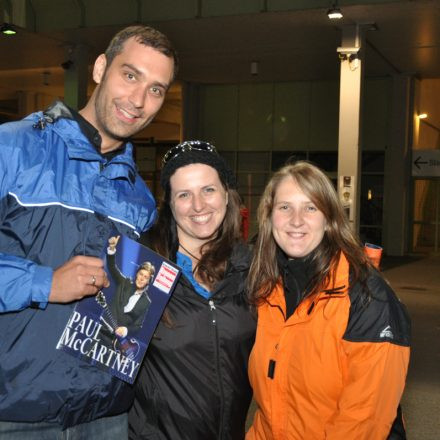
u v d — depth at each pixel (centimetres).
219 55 1598
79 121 208
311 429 220
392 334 209
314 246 230
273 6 1180
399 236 1855
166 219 241
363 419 207
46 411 192
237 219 247
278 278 236
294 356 222
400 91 1836
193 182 234
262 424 238
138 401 229
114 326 200
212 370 228
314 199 227
